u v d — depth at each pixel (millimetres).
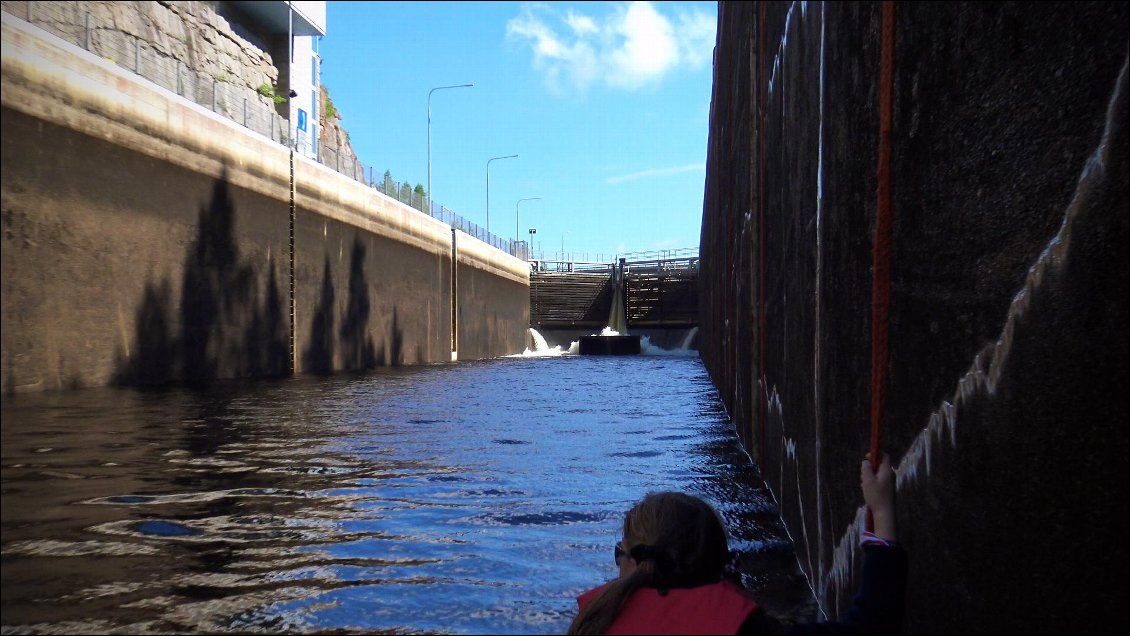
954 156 2010
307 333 24312
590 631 1635
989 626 1784
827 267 3764
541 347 53281
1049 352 1539
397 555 4590
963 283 1944
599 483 6758
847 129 3285
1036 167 1604
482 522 5355
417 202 35188
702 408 13633
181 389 15445
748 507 5980
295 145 26172
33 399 12500
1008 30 1728
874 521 2096
